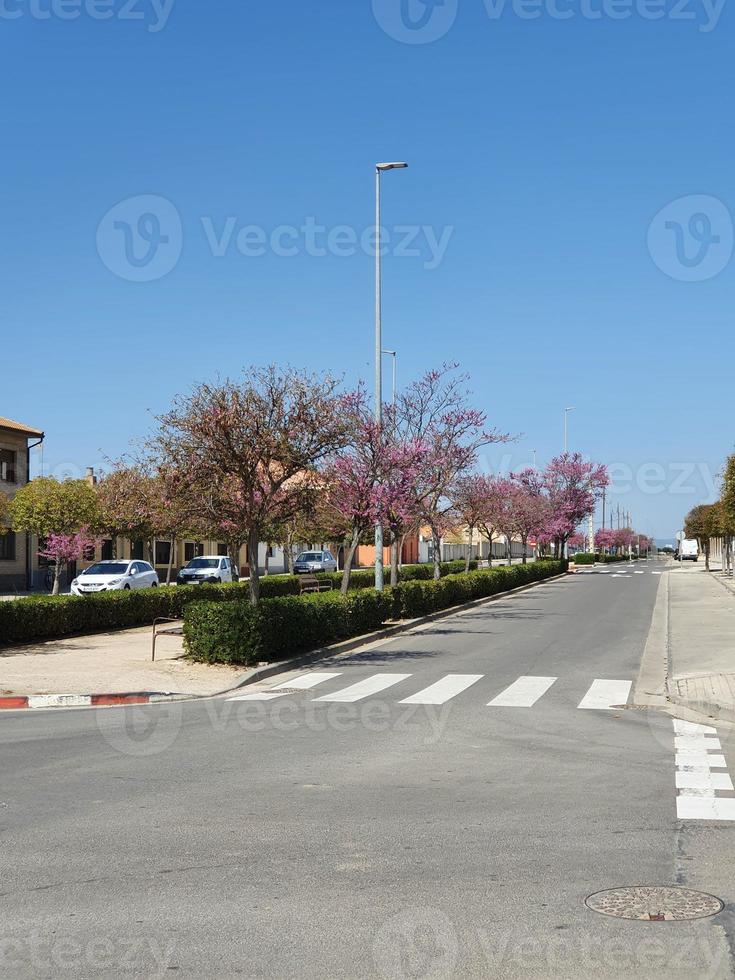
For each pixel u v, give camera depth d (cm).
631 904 545
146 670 1638
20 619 2069
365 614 2234
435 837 680
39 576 4725
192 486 1844
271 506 1852
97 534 3850
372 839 676
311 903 551
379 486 2392
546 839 674
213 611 1686
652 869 606
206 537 3309
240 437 1758
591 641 2159
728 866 611
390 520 2627
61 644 2059
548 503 6394
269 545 3531
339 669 1708
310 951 485
